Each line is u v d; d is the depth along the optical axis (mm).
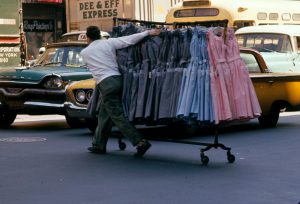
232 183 7949
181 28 9523
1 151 10375
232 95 9133
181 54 9188
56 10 28500
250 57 14305
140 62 9641
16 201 7059
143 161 9422
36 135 12484
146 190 7551
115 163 9258
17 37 17344
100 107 10008
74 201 7039
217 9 19781
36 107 13070
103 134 10070
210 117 8953
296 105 13820
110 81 9539
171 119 9453
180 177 8289
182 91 9047
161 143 11242
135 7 20422
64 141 11562
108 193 7402
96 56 9625
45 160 9500
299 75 13836
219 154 10016
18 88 13320
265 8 20891
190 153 10141
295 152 10258
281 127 13727
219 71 8969
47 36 28328
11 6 17188
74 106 12336
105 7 21234
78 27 22125
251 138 11906
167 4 21516
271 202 7047
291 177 8312
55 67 13914
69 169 8812
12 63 17234
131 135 9664
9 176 8359
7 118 14141
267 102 13367
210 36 8977
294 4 22406
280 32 18625
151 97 9406
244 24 20062
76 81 12859
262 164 9203
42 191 7516
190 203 6969
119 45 9625
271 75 13469
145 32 9484
